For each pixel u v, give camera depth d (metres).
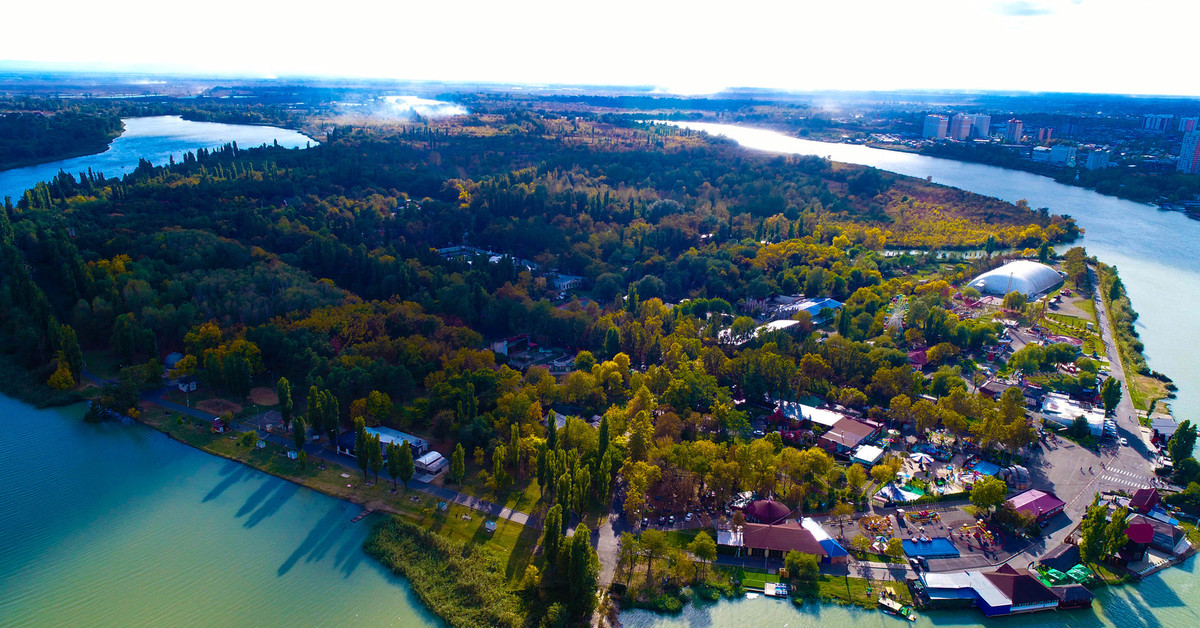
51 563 192.25
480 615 174.62
